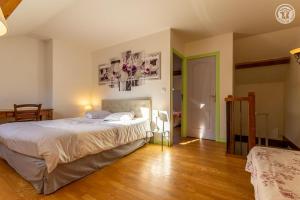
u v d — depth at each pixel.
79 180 2.03
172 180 2.03
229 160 2.67
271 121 4.82
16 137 2.01
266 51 4.01
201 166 2.44
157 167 2.41
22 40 3.96
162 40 3.63
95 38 4.14
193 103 4.29
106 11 3.08
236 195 1.71
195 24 3.36
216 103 3.89
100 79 4.82
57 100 4.23
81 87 4.78
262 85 4.89
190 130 4.34
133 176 2.14
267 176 0.89
